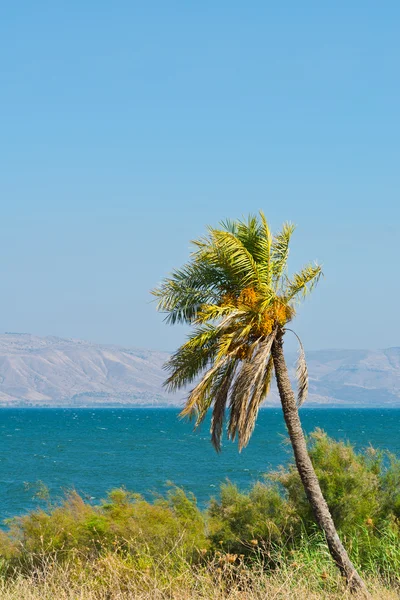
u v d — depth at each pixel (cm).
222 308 2466
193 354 2589
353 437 16700
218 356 2428
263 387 2575
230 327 2514
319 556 2448
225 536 3019
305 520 2989
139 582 1897
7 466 11606
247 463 11169
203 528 3253
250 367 2436
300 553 2489
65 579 1880
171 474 9894
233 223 2600
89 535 3077
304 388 2562
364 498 3019
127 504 3522
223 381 2558
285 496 3269
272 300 2511
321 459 3125
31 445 17000
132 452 14462
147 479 9381
